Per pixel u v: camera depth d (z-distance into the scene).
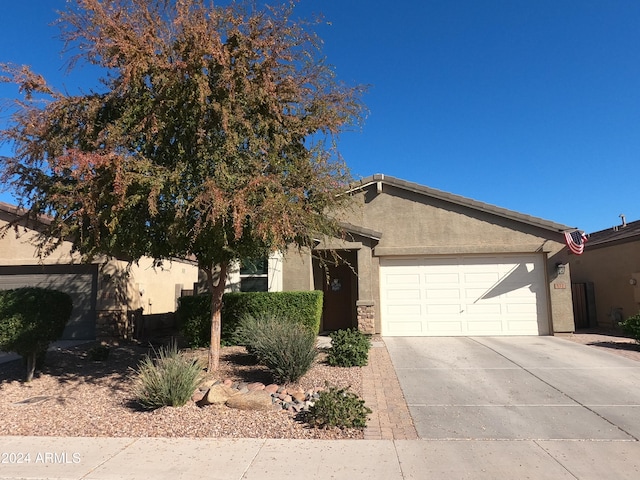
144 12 7.82
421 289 14.76
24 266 15.21
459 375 9.12
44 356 10.50
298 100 8.53
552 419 6.59
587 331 16.08
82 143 7.84
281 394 7.78
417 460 5.24
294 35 8.24
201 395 7.75
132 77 7.41
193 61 7.52
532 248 14.40
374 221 14.98
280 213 7.21
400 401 7.50
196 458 5.39
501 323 14.47
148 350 12.87
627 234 16.53
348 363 9.84
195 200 7.11
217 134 7.87
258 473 4.97
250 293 12.75
